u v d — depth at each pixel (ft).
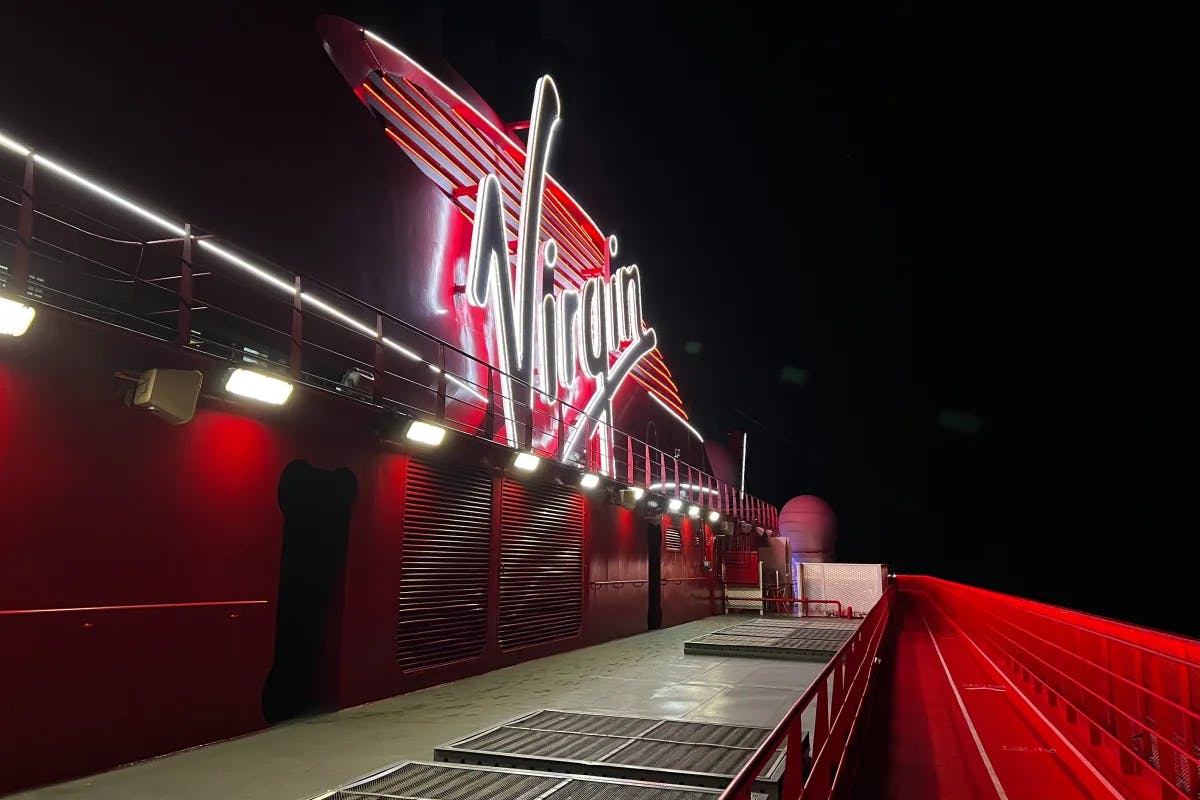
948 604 113.70
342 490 37.37
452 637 44.52
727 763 24.06
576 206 82.12
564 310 72.18
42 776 22.90
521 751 25.64
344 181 46.29
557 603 58.23
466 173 60.08
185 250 28.76
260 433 31.60
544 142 63.21
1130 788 26.14
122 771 24.66
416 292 51.49
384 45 50.88
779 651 54.75
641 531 77.61
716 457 150.41
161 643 26.78
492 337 59.21
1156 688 25.29
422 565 42.06
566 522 60.85
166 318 34.99
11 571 22.58
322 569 36.99
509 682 43.86
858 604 111.86
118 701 25.25
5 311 21.94
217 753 27.17
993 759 31.94
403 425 38.83
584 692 40.50
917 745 34.58
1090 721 31.40
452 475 45.55
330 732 30.78
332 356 43.39
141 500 26.48
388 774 22.79
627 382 96.07
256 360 39.06
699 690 41.16
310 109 44.32
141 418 26.66
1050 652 41.37
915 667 62.49
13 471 22.84
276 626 35.29
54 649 23.44
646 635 73.31
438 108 57.36
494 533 49.52
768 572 120.37
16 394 23.09
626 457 94.38
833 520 173.99
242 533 30.35
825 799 18.78
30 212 23.41
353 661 36.35
